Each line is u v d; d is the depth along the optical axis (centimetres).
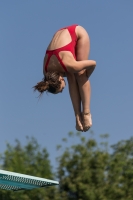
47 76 1484
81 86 1578
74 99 1600
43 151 5706
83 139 5503
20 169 5412
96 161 5331
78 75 1566
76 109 1605
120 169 5319
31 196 5138
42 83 1472
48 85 1472
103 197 5131
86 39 1543
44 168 5534
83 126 1605
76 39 1532
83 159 5331
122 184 5381
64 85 1508
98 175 5247
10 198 5081
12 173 1981
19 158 5516
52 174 5497
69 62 1467
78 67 1473
